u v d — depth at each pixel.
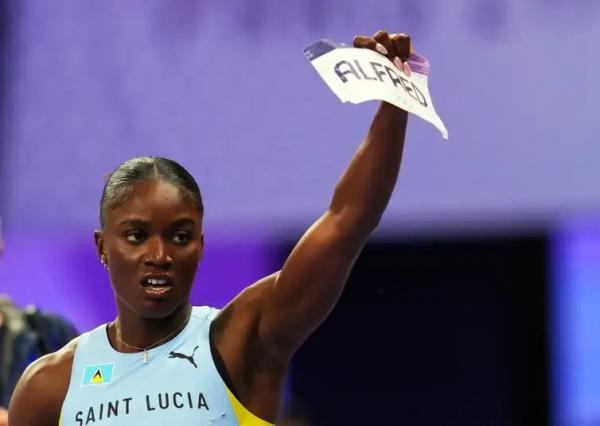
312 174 17.48
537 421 20.30
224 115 17.91
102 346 7.09
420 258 21.08
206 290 20.56
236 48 17.84
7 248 20.58
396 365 21.27
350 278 21.52
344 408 21.48
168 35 18.20
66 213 18.64
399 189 16.97
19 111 18.88
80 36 18.66
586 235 19.38
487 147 16.52
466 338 20.91
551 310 20.00
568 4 16.16
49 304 20.73
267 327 6.83
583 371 19.70
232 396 6.81
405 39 7.15
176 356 6.89
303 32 17.44
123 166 6.89
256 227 18.56
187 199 6.77
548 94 16.25
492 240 20.47
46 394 7.06
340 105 17.38
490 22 16.48
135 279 6.70
